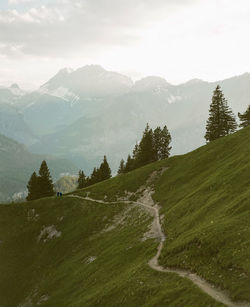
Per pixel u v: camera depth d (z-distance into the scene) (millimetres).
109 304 29969
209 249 29156
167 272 29891
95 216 70125
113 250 48062
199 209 43312
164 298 24953
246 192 38031
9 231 76500
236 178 44719
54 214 78188
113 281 35625
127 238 50031
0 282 61125
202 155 72812
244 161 49969
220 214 36344
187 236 34875
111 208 70438
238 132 73562
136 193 72938
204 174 61312
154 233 45500
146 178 78000
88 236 63688
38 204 84188
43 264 62438
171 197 60250
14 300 55000
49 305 44688
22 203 86062
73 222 72250
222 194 42562
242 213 33094
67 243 65188
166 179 72688
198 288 24156
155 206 60844
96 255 51969
